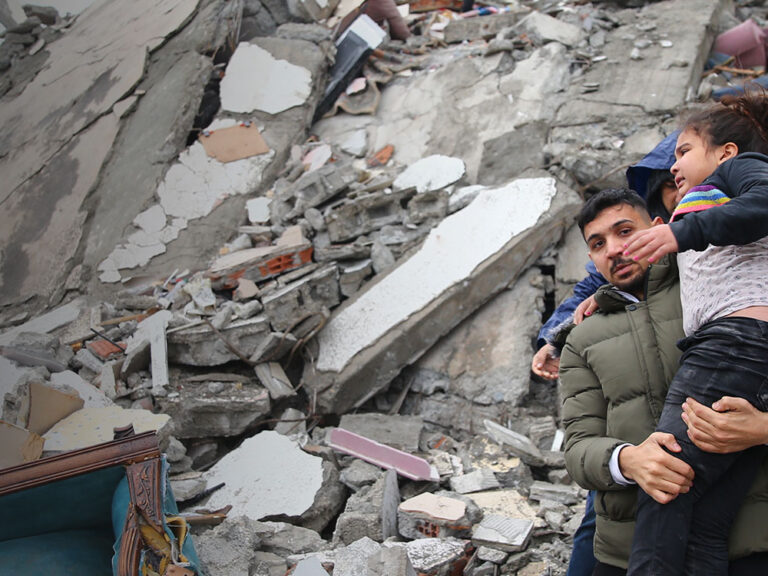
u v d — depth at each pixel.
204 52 6.98
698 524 1.94
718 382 1.93
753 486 1.97
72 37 7.86
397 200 5.61
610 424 2.22
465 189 5.55
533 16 7.14
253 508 4.01
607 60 6.55
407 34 8.05
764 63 7.12
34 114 7.09
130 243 5.74
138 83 6.77
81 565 2.72
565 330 2.63
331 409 4.81
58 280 5.60
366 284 5.25
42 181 6.36
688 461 1.93
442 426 4.77
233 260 5.28
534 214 5.19
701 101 5.98
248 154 6.26
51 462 2.70
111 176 6.20
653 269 2.29
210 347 4.80
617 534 2.15
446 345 5.03
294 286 4.95
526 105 6.24
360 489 4.01
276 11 7.36
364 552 2.97
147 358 4.80
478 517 3.69
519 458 4.26
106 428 4.02
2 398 4.19
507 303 5.11
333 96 6.98
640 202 2.40
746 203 1.85
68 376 4.47
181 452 4.35
